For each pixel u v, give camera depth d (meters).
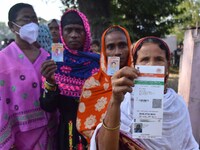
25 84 2.72
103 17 11.78
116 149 1.65
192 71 4.77
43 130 2.82
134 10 15.13
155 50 1.83
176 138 1.86
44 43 3.71
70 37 2.81
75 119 2.69
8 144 2.68
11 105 2.73
